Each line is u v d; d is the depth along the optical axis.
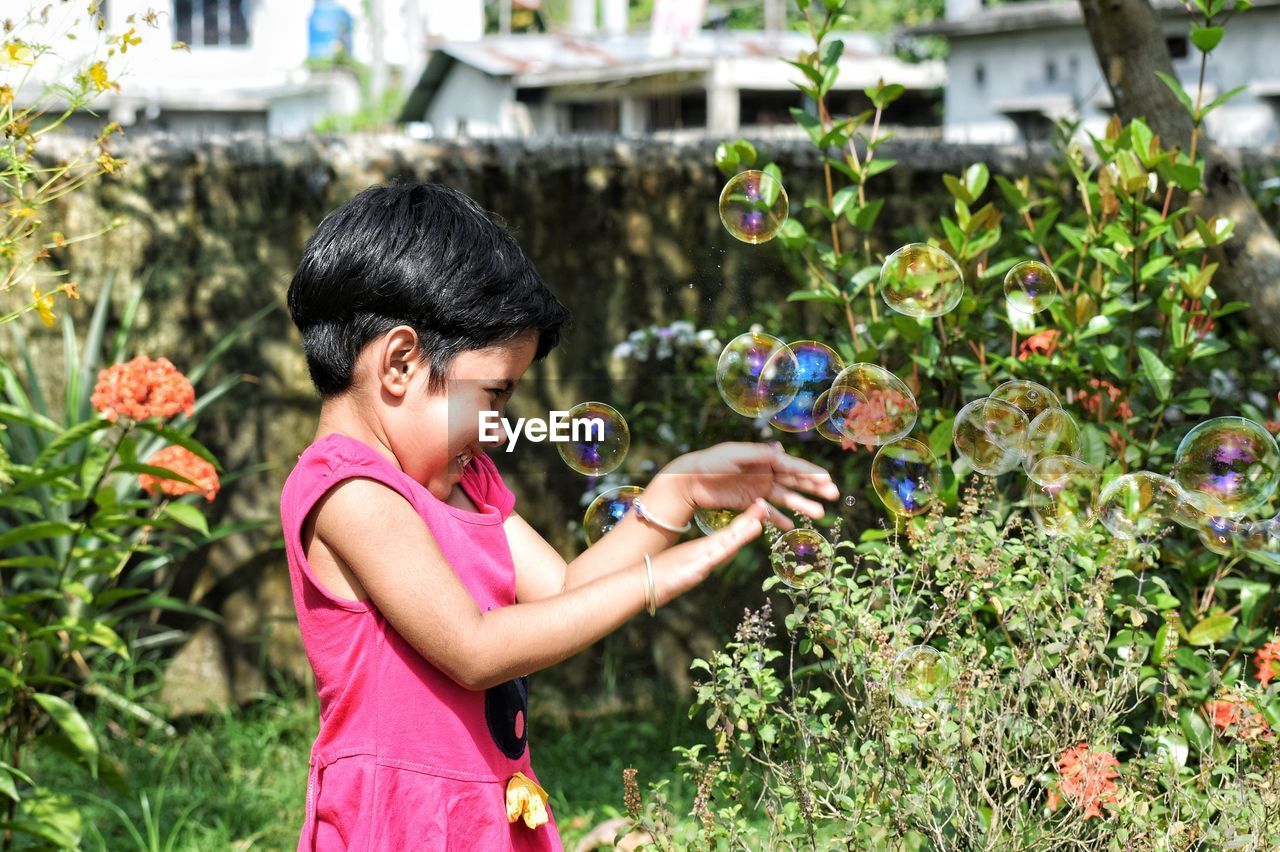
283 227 3.84
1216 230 2.27
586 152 3.88
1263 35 11.08
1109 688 1.76
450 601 1.28
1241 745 1.71
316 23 20.34
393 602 1.27
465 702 1.35
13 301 3.68
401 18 21.73
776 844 1.72
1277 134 11.05
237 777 3.36
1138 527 1.96
